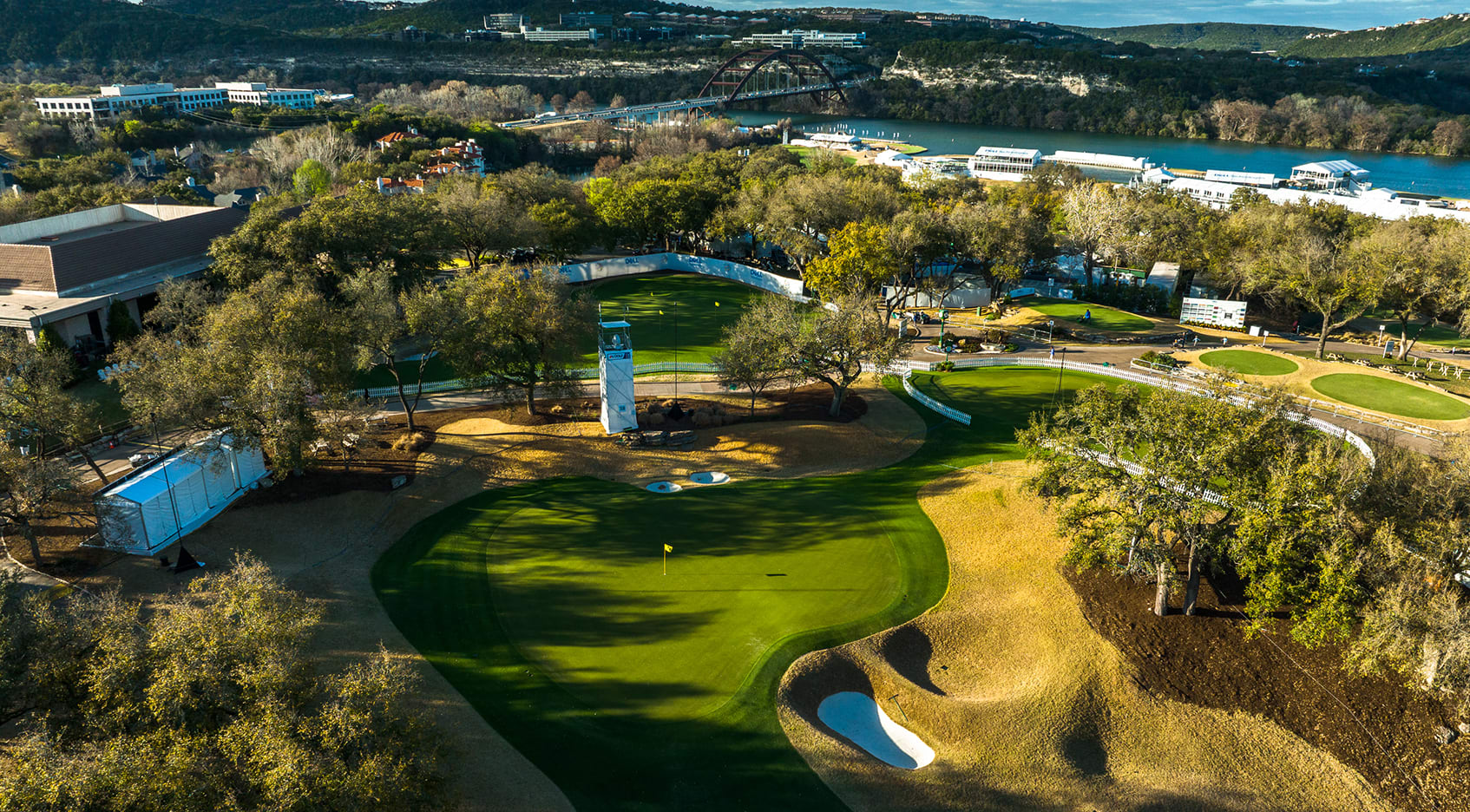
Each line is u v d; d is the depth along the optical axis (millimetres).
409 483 64562
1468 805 37688
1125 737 41344
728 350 80750
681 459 71688
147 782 25172
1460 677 38406
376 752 28984
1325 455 46812
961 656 47781
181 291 89250
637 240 159125
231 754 27000
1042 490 50875
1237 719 42031
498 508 62188
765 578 53562
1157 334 112750
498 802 35406
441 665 44188
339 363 66438
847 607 50719
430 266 110062
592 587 52000
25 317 86500
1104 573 52250
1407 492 46781
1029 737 40812
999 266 117500
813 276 106938
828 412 83188
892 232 110125
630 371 74938
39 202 138000
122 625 33062
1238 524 44688
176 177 195875
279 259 97875
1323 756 40219
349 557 55094
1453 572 42781
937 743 40969
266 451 62500
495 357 71062
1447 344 115938
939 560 56531
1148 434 47500
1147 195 157875
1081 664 44812
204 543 55031
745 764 38438
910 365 97625
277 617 33125
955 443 76812
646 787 36812
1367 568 42281
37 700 31484
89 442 70688
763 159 199500
